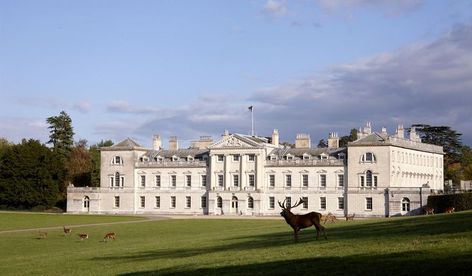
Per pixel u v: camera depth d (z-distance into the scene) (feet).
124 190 579.48
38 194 607.37
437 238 134.41
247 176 537.24
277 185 530.68
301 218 159.12
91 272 137.28
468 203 409.08
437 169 590.55
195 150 576.20
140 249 190.19
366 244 138.72
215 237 227.81
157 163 573.33
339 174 510.58
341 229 213.87
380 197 491.31
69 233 295.48
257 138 563.89
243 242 188.24
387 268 104.94
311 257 124.98
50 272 144.25
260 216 506.07
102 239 262.47
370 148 498.69
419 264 104.94
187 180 564.30
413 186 536.42
